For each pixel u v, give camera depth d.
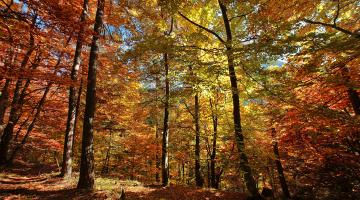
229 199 11.66
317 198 14.24
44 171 16.41
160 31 14.03
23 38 10.02
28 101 19.78
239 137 11.05
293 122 12.18
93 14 16.67
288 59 10.26
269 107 13.78
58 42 12.74
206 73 10.96
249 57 9.24
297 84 9.38
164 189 12.89
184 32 14.61
